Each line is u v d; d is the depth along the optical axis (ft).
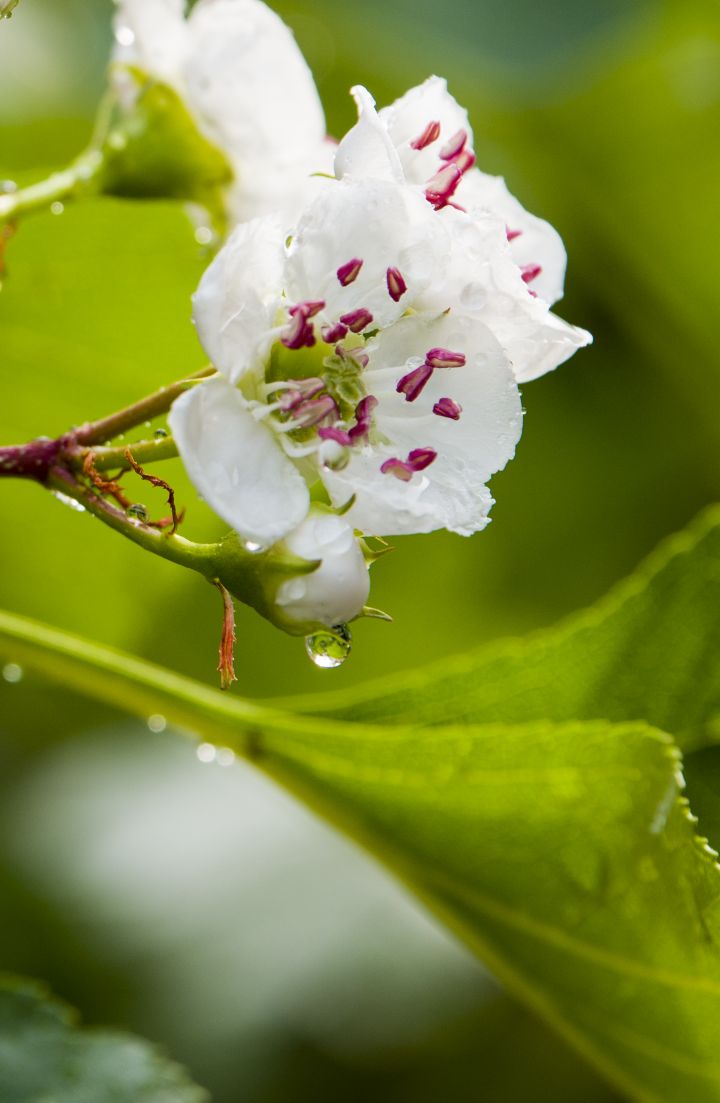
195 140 0.85
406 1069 1.01
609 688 0.85
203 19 0.85
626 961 0.80
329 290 0.74
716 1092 0.81
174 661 1.06
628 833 0.79
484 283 0.74
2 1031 0.85
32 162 1.04
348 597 0.73
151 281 0.91
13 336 0.93
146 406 0.75
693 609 0.84
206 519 0.95
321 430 0.74
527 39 1.03
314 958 0.99
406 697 0.85
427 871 0.83
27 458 0.75
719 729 0.84
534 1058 1.03
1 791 1.06
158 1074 0.86
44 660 0.83
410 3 1.03
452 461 0.75
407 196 0.74
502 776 0.80
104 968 0.99
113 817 1.04
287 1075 0.99
